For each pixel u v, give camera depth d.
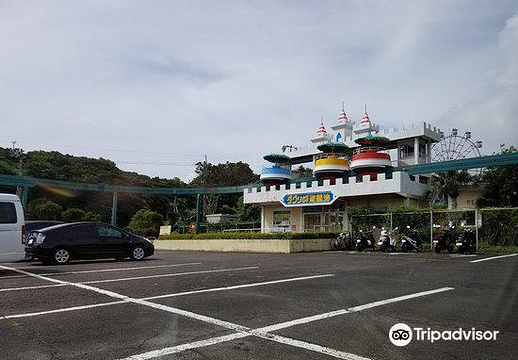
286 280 9.67
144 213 55.12
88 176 65.94
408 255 17.16
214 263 14.09
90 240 14.94
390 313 6.39
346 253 19.44
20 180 44.22
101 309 6.72
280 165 35.75
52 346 4.88
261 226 34.59
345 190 27.84
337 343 4.97
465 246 17.30
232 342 5.02
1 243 11.34
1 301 7.38
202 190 48.41
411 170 31.09
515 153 27.62
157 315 6.32
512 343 4.98
